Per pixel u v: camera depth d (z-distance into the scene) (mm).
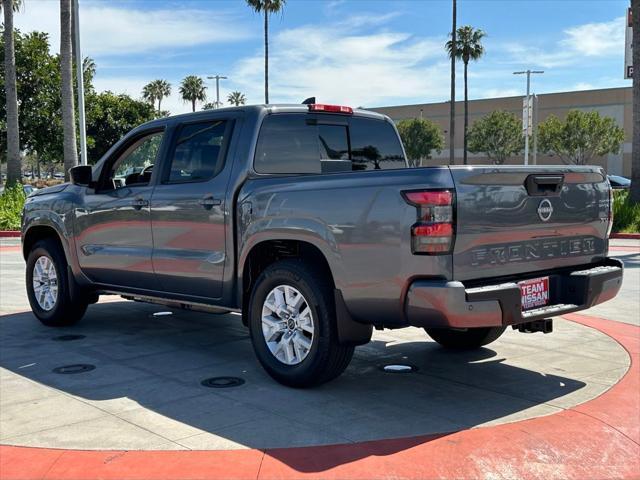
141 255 6355
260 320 5441
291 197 5113
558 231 5098
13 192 23172
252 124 5668
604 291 5199
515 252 4801
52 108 37844
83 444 4145
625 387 5324
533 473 3803
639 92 22156
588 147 64562
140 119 50750
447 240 4379
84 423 4504
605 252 5605
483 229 4555
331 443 4172
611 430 4430
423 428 4441
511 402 4988
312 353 5043
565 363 6074
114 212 6598
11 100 25812
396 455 4004
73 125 23531
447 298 4344
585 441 4250
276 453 4012
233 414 4684
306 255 5359
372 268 4645
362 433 4344
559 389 5305
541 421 4586
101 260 6793
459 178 4438
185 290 6109
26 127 37562
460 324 4406
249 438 4246
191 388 5273
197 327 7551
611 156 75062
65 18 23031
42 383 5391
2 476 3717
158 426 4445
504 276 4812
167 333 7234
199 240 5848
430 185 4391
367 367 5949
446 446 4145
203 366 5914
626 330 7422
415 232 4402
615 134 64125
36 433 4328
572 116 64812
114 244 6656
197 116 6125
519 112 81750
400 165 6816
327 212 4879
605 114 75938
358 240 4699
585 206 5309
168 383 5398
